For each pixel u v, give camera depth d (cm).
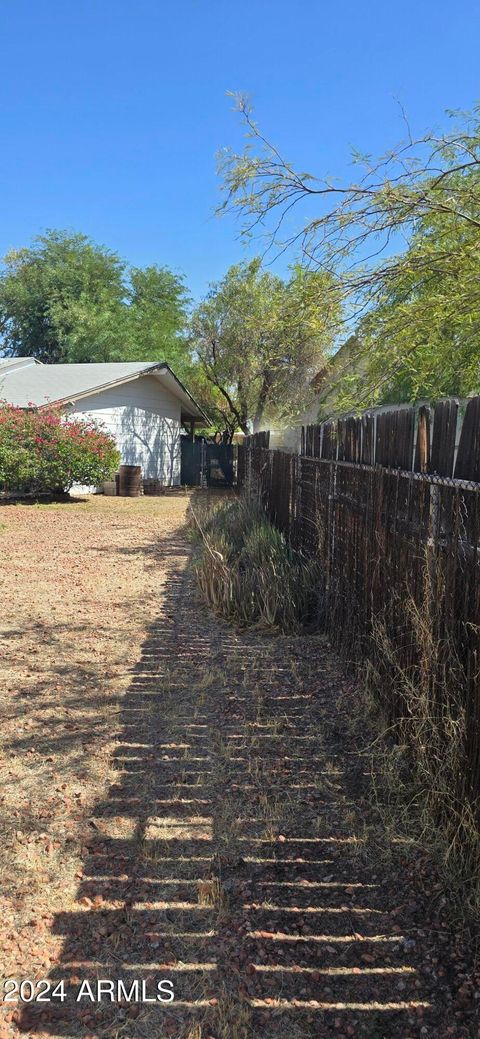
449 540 305
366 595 457
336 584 557
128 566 909
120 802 328
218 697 455
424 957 231
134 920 250
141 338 3484
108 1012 212
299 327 486
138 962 231
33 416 1722
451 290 423
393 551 397
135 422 2259
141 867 280
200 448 2573
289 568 655
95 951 235
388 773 337
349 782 345
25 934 243
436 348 465
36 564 922
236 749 380
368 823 309
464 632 284
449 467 312
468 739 271
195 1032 204
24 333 3788
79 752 378
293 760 368
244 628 610
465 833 267
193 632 601
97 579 824
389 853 285
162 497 2028
